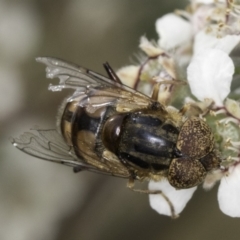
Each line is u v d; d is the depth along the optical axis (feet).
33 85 0.36
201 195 0.35
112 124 0.24
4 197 0.36
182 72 0.27
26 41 0.37
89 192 0.36
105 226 0.36
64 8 0.36
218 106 0.26
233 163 0.25
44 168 0.36
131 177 0.25
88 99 0.25
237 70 0.26
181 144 0.24
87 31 0.36
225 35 0.27
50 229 0.36
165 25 0.29
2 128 0.36
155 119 0.24
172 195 0.26
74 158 0.26
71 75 0.26
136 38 0.35
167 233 0.36
